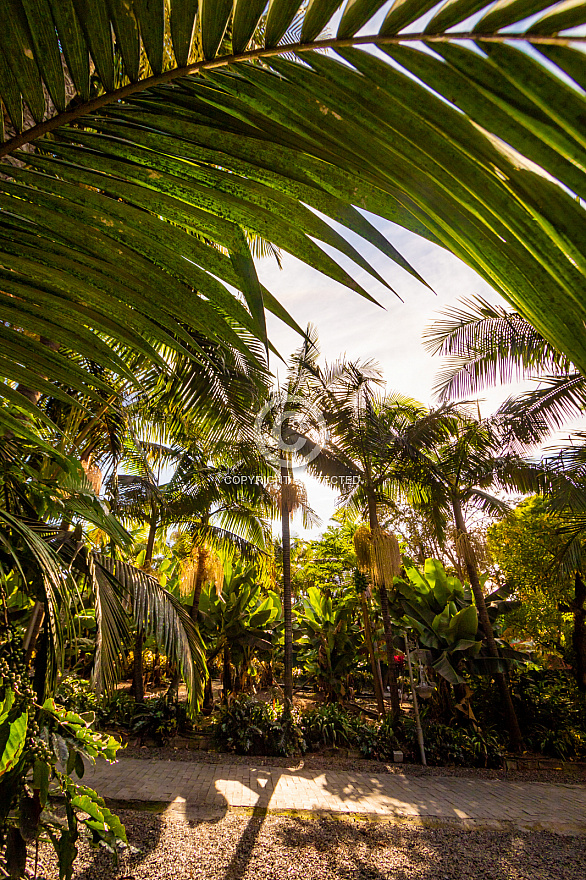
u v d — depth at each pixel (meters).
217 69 0.57
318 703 13.59
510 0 0.34
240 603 12.27
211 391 4.85
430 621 11.37
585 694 11.12
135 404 5.45
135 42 0.59
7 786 2.23
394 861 5.27
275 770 8.16
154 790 6.69
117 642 3.32
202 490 9.65
